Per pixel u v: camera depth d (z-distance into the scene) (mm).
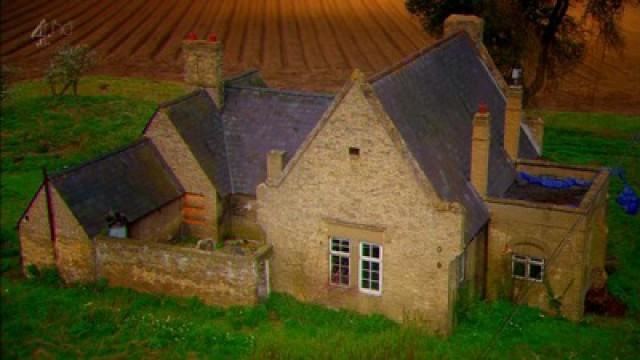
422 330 30531
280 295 33594
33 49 76625
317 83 71438
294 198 32656
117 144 52625
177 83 69688
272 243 33531
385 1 105500
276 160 32906
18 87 64938
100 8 95562
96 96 64375
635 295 35906
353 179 31422
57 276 34500
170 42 84000
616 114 65375
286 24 93375
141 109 61406
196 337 29359
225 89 40688
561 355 29859
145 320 30500
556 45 61312
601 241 35844
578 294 33219
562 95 71125
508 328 31812
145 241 33500
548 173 38375
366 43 85688
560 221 32844
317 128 31438
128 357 27812
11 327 27516
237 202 38594
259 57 79938
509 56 59312
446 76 38219
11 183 43938
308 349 28250
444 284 30906
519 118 38125
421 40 86750
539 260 33719
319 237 32688
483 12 58250
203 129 38750
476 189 34156
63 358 27234
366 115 30594
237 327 30797
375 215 31453
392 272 31781
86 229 33531
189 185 38000
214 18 95000
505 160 38250
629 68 79375
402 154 30375
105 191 35125
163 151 38094
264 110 39656
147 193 36531
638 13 93188
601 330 32406
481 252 34375
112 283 33875
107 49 80250
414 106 33844
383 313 32375
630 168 52000
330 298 33125
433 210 30375
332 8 101500
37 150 50562
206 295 32625
